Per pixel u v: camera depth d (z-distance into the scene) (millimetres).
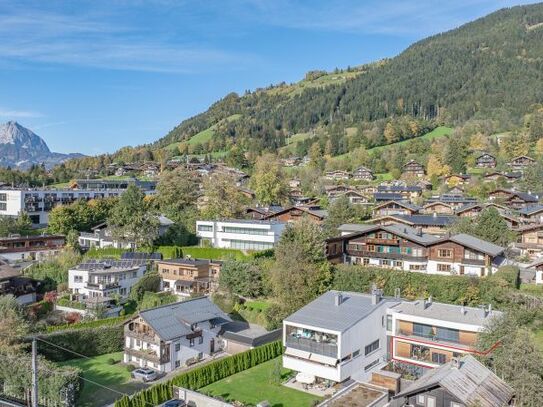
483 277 69438
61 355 62562
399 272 72812
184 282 84938
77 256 97188
